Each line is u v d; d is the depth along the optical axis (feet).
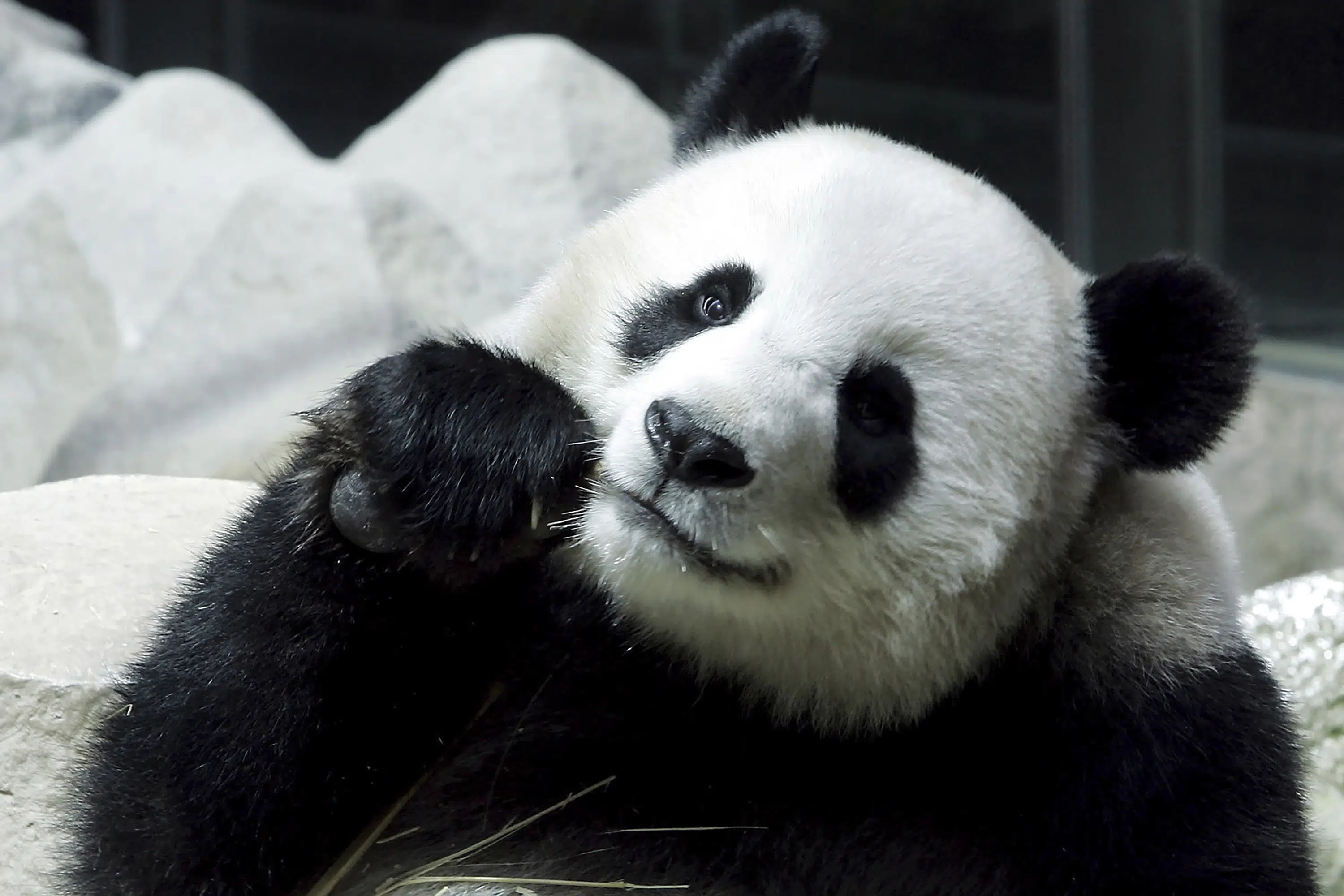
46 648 16.39
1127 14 50.03
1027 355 13.98
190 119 46.91
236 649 13.80
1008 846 14.33
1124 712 14.10
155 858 13.85
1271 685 15.34
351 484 13.32
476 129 45.73
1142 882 13.82
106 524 19.11
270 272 40.01
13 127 56.65
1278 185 47.37
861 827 14.60
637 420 13.03
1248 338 14.23
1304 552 41.75
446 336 14.53
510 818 14.69
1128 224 50.62
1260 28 47.06
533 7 71.56
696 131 18.03
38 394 42.11
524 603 15.12
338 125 72.18
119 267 42.98
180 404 38.65
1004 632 14.47
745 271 13.96
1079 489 14.62
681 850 14.46
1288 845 14.11
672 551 13.15
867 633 14.24
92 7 70.95
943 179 14.76
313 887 14.52
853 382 13.38
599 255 15.56
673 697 15.30
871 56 60.59
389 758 14.42
